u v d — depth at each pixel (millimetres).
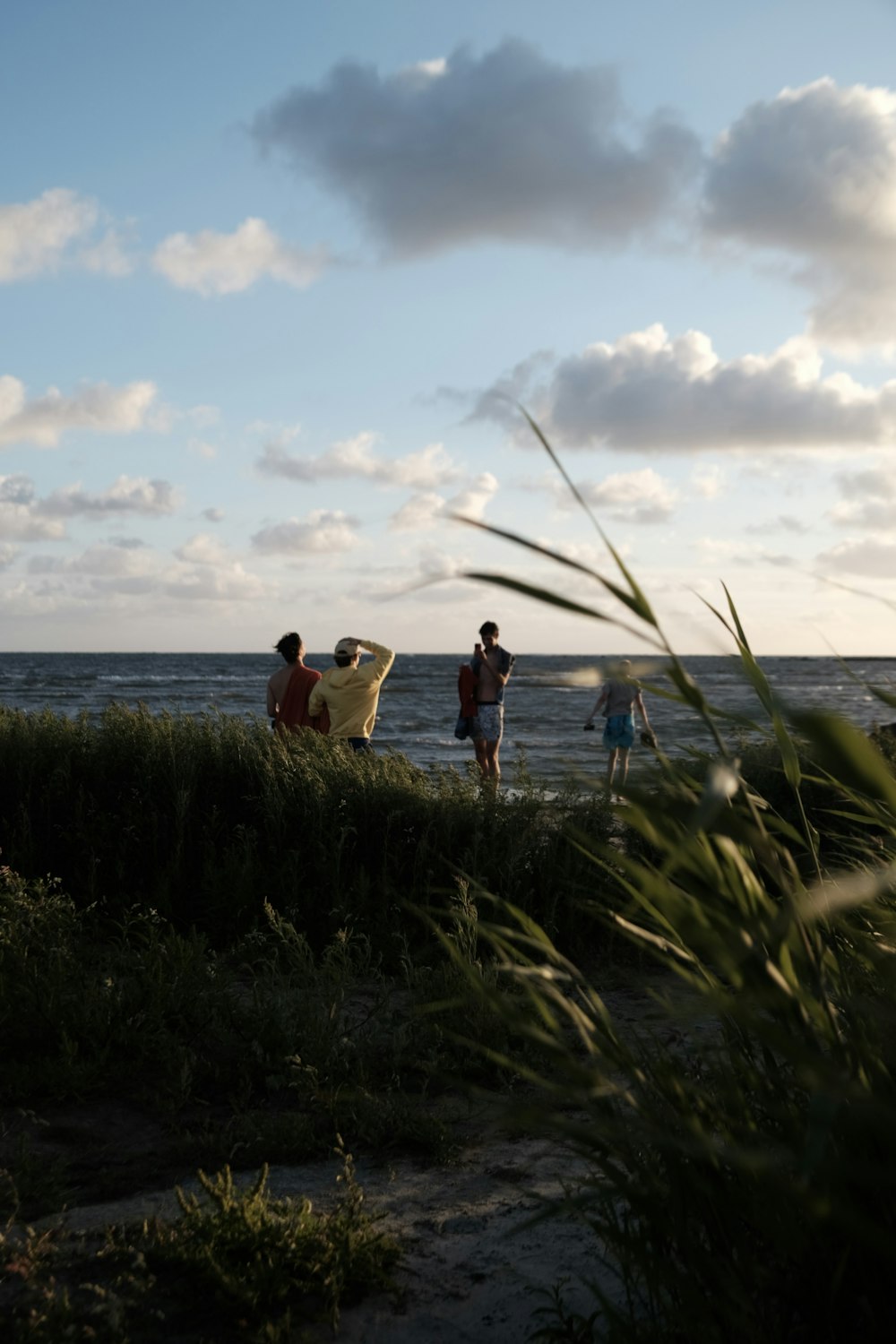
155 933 5004
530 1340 2119
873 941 1578
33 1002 4117
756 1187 1494
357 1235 2559
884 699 1307
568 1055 1434
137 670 104688
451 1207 2918
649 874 1299
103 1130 3443
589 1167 3084
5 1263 2486
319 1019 4184
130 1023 4070
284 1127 3342
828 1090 1007
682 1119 1521
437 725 38312
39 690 61531
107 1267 2516
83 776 6672
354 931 5645
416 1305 2398
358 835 6211
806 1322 1471
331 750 7188
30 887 5500
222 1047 4109
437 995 4574
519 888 5797
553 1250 2629
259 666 122062
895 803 825
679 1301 1611
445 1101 3734
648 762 1465
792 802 4695
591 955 5602
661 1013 3635
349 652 9078
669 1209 1579
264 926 5805
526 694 61906
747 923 1330
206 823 6473
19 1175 3012
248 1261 2510
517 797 6371
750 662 1388
